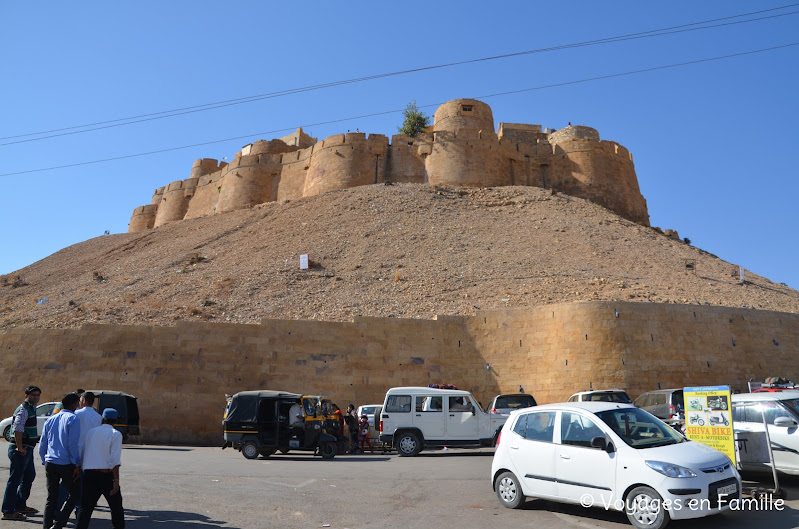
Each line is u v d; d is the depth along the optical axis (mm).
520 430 10375
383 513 9727
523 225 43031
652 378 24281
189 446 23609
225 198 60250
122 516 8172
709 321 26141
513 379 25938
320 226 43906
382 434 19047
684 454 8812
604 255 37406
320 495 11164
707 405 11398
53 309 33906
